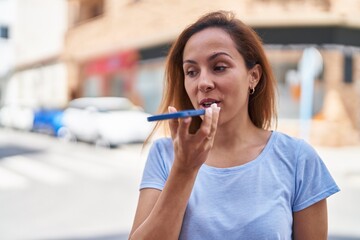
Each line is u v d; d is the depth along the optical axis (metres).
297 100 13.03
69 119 14.21
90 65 21.80
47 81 26.14
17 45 30.56
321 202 1.24
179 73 1.44
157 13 16.45
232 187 1.20
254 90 1.44
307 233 1.22
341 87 12.98
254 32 1.30
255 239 1.13
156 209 1.07
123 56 18.86
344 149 12.49
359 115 13.34
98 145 12.68
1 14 30.88
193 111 0.99
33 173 8.87
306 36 12.73
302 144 1.28
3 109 21.44
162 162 1.29
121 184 7.70
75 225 5.18
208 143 1.01
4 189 7.31
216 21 1.26
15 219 5.44
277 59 13.09
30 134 18.52
